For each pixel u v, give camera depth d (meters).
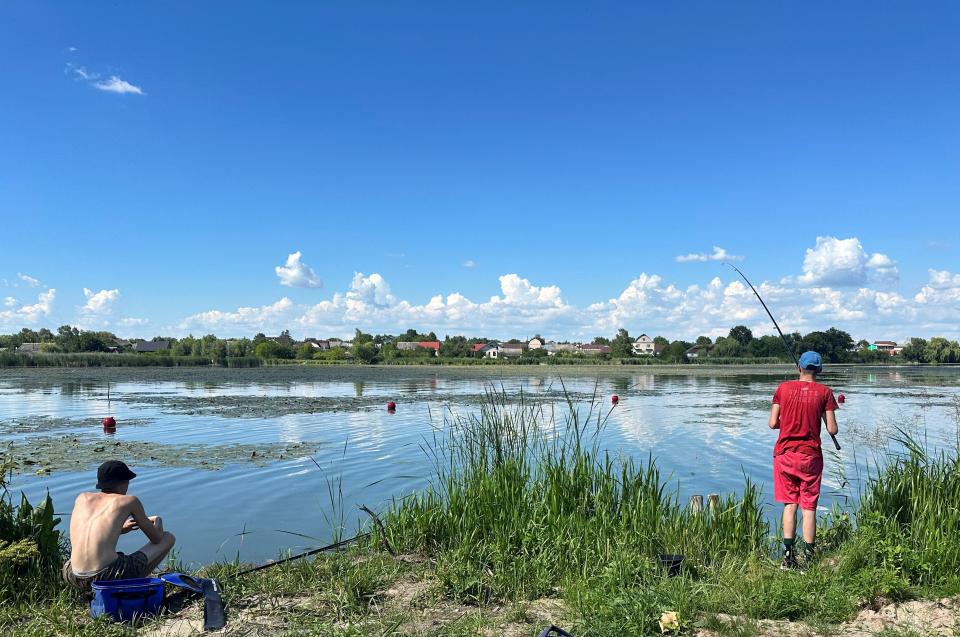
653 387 43.34
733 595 5.20
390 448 15.52
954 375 66.38
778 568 5.90
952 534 5.94
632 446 15.93
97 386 41.16
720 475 12.55
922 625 4.64
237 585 5.70
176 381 47.31
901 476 7.15
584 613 4.87
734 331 137.25
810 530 6.18
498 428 8.18
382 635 4.55
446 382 48.28
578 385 45.41
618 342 130.12
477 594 5.49
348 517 9.49
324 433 18.36
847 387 43.28
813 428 6.24
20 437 17.61
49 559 5.84
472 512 7.09
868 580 5.27
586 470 7.64
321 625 4.72
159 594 5.14
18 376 53.75
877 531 6.20
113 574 5.34
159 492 11.14
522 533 6.59
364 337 150.62
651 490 7.72
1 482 6.29
